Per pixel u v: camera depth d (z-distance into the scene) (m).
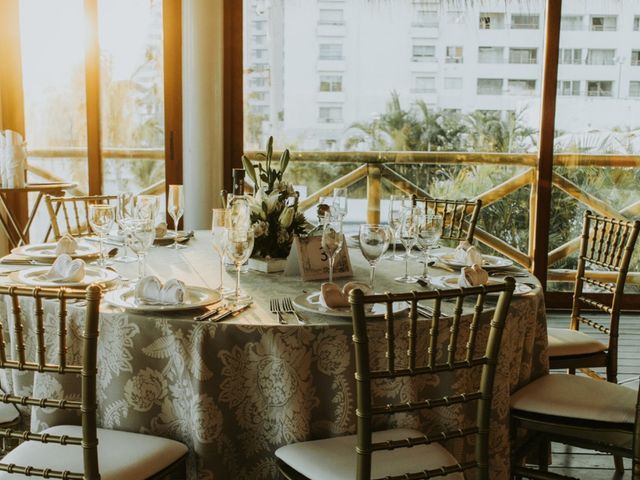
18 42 4.53
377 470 1.63
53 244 2.73
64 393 1.88
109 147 4.64
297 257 2.34
